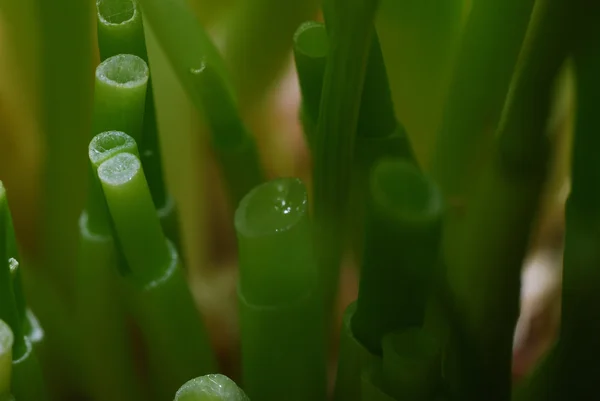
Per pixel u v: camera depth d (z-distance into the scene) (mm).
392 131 99
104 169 92
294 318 93
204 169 128
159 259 96
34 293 110
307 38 98
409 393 91
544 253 132
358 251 105
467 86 99
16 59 117
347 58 90
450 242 99
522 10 95
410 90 110
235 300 127
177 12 102
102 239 101
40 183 118
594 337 94
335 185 94
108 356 107
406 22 107
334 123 92
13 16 114
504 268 94
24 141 122
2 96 121
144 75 94
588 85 88
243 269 92
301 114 103
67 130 111
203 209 128
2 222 91
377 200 88
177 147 121
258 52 114
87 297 105
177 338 99
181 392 87
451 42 107
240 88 116
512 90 89
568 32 85
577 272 93
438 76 109
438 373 91
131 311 99
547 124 89
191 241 127
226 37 114
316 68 98
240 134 104
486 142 100
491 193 91
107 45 96
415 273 90
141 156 100
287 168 137
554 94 88
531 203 91
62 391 113
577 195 92
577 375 96
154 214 95
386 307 92
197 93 103
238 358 124
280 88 140
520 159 90
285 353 94
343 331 95
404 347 90
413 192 89
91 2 108
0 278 93
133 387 109
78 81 109
